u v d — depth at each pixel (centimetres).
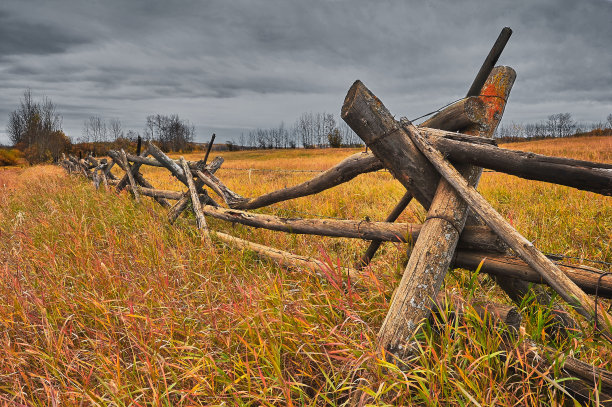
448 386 180
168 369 222
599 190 180
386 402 176
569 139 4897
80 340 272
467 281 296
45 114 6850
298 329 231
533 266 194
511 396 180
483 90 255
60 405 206
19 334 279
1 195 1014
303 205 722
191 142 12762
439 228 223
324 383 209
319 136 14475
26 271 369
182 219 577
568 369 178
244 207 504
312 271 308
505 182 912
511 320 204
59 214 601
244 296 263
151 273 346
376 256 445
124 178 820
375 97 241
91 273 355
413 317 199
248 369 193
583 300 179
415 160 245
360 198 814
